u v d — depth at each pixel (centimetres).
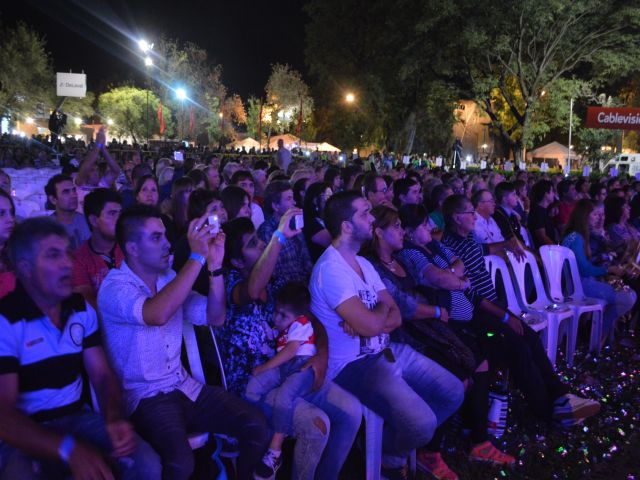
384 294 348
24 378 241
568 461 384
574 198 822
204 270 334
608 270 588
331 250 334
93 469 224
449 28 2638
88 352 262
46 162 1585
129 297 265
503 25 2577
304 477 297
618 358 569
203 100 5962
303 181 588
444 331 377
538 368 428
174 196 508
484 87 2817
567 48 2775
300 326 316
